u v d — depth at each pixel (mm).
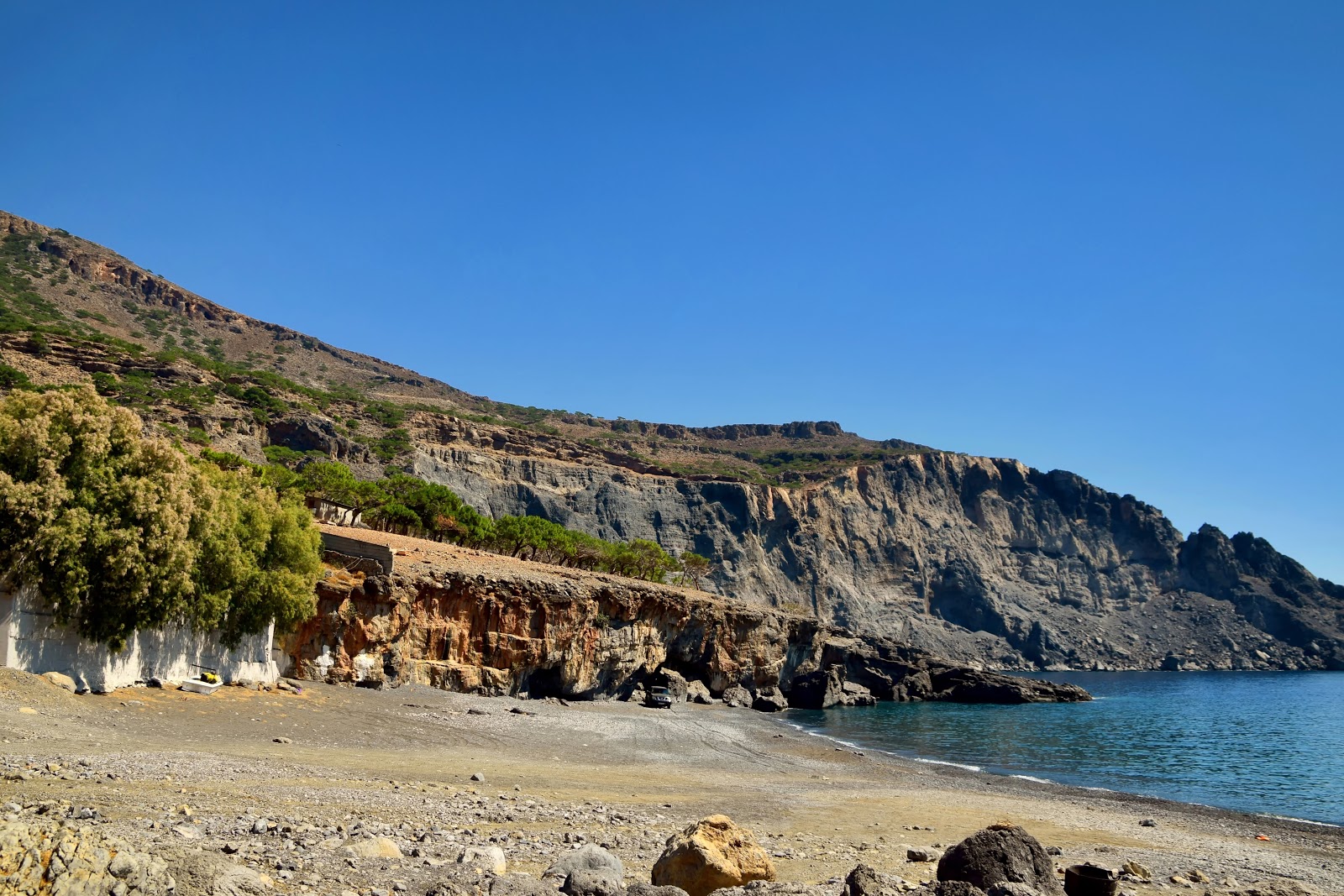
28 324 155625
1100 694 152625
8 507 29906
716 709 89938
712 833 14320
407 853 14562
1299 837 32062
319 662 52000
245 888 10359
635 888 11953
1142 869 21266
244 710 36000
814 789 36406
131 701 31766
